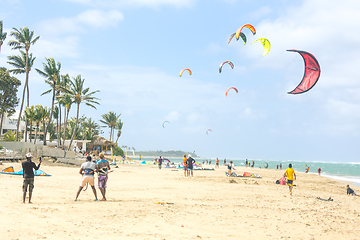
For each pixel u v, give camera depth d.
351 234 7.42
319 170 59.12
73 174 23.08
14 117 69.62
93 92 58.28
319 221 8.89
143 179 21.39
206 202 11.60
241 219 8.66
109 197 11.89
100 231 6.52
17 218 7.33
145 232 6.58
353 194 20.31
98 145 84.56
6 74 47.41
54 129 74.31
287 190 18.23
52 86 55.50
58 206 9.21
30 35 49.38
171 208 9.77
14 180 15.56
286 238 6.70
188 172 25.31
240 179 24.58
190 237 6.33
